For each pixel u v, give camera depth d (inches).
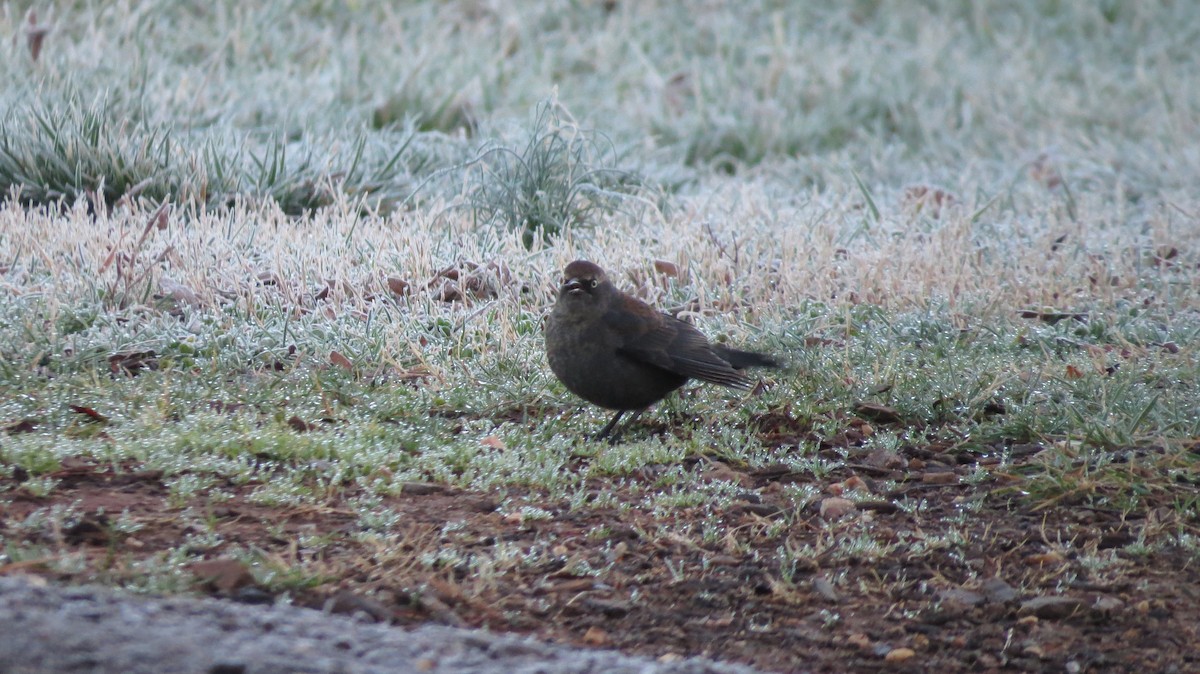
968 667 271.3
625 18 1059.3
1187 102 959.0
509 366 437.4
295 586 275.3
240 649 224.7
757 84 988.6
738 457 381.4
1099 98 985.5
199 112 740.0
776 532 331.9
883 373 439.2
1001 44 1095.0
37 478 323.6
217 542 296.7
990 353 474.3
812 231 618.5
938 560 319.6
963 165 856.3
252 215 580.4
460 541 313.6
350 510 325.1
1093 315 513.3
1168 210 687.1
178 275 498.0
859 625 287.3
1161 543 329.1
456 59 932.0
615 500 345.7
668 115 923.4
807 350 459.2
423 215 620.7
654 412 425.4
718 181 791.1
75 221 551.2
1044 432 399.5
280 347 440.8
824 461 380.8
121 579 266.5
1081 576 312.8
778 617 288.7
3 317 438.6
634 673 235.5
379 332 450.6
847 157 861.8
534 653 245.4
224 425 370.9
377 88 842.2
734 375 396.5
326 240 554.3
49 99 681.6
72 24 844.0
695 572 307.9
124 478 332.2
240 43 876.6
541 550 312.8
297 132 756.6
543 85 918.4
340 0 1005.2
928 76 1010.1
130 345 430.3
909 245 592.7
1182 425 391.5
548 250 576.1
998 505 354.6
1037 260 578.9
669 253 577.3
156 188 619.2
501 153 656.4
